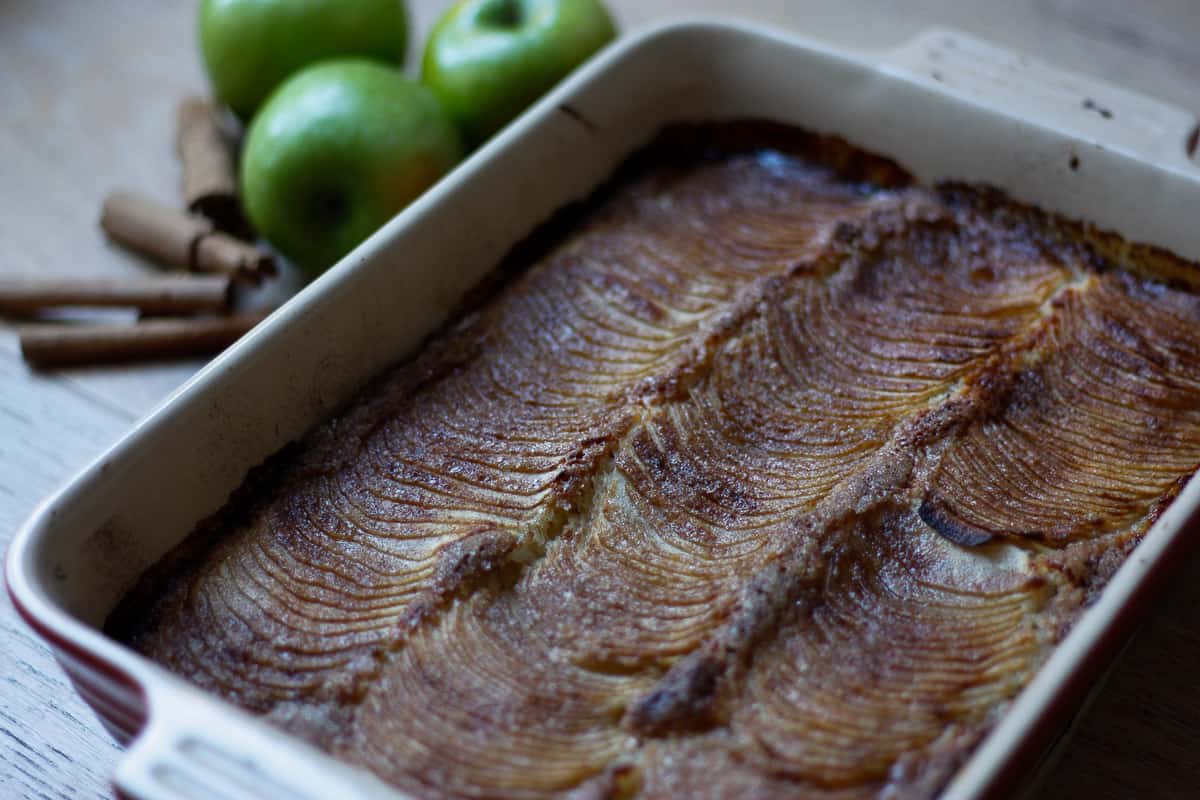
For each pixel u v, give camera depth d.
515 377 0.64
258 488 0.61
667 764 0.54
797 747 0.54
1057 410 0.63
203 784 0.50
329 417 0.63
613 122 0.71
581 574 0.59
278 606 0.58
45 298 0.71
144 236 0.73
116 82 0.81
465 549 0.59
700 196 0.71
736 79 0.71
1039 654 0.57
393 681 0.56
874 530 0.59
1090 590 0.58
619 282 0.67
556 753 0.54
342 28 0.74
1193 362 0.64
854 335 0.65
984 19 0.83
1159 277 0.67
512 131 0.67
